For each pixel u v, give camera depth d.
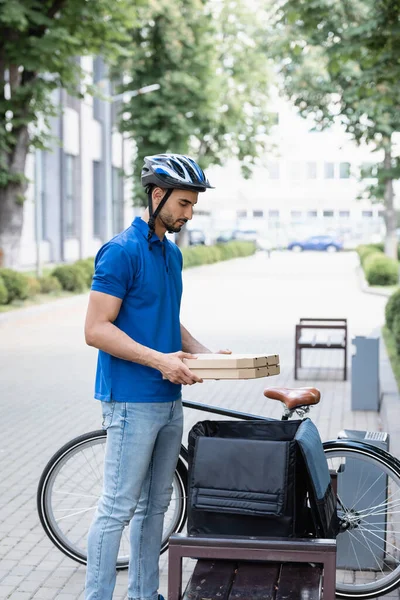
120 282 3.98
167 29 39.59
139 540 4.46
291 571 3.75
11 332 19.34
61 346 16.88
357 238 80.56
